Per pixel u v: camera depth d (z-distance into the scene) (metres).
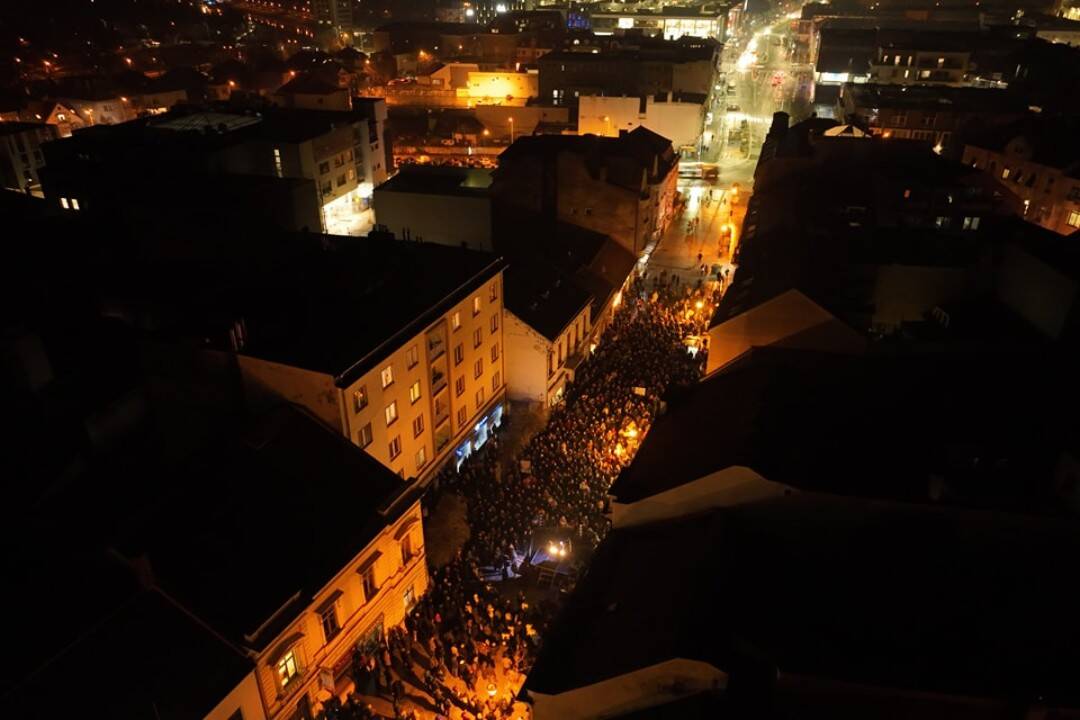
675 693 22.41
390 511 34.53
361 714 31.89
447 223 71.38
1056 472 25.98
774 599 23.80
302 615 29.64
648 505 29.02
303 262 46.72
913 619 22.91
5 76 155.50
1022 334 35.06
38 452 37.75
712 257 82.31
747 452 27.27
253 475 32.91
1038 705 19.92
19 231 59.47
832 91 129.75
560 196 71.94
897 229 44.78
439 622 35.78
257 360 35.88
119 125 91.00
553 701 23.94
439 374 44.22
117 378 41.84
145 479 36.56
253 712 28.12
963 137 80.75
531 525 41.12
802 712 21.33
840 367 34.69
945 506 25.12
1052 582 24.23
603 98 111.44
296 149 84.50
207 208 63.12
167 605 27.64
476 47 183.00
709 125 129.25
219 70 152.38
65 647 25.86
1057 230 67.50
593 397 52.00
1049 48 116.38
